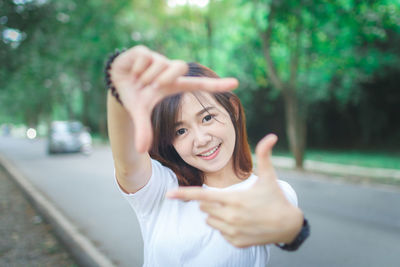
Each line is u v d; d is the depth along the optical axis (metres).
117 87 0.55
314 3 8.27
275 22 9.77
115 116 0.80
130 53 0.55
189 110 1.09
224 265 1.09
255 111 21.39
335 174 9.09
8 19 7.09
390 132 18.52
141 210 1.16
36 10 7.31
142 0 13.84
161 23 14.45
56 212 4.83
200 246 1.10
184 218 1.15
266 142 0.58
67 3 8.95
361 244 3.88
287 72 12.52
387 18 8.97
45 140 32.25
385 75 15.52
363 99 17.78
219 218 0.59
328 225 4.60
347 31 9.46
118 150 0.89
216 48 14.72
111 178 8.65
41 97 34.28
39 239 3.85
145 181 1.11
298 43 10.06
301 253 3.65
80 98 37.84
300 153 10.73
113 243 3.82
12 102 42.03
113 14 13.09
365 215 5.03
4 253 3.42
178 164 1.23
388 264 3.35
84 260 3.21
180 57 15.84
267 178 0.59
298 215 0.60
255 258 1.13
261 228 0.58
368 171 9.91
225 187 1.25
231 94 1.21
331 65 11.49
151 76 0.52
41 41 8.37
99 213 5.12
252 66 16.02
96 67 17.52
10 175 8.73
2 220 4.57
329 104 19.06
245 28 12.08
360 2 8.05
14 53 8.02
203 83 0.54
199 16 13.62
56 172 9.76
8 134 48.53
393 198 6.11
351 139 20.06
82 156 14.68
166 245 1.12
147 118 0.53
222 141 1.13
